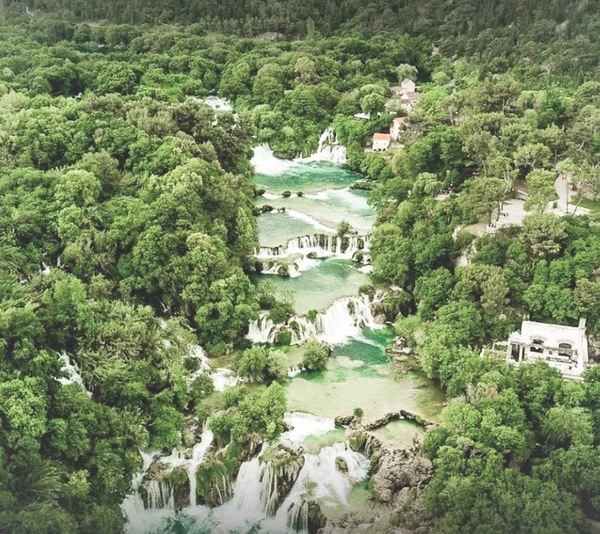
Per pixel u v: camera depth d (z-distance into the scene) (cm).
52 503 10850
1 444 11194
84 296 14800
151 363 14688
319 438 13700
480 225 18388
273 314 16800
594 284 15450
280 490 12738
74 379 13850
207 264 16688
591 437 12381
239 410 13700
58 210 17788
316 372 15750
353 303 17812
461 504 11494
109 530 11194
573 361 14725
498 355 15088
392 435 13800
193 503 12838
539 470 12081
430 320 16762
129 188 19525
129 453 12469
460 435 12875
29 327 12900
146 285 16650
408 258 18312
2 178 18912
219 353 16112
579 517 11206
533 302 15938
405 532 11900
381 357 16375
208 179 19362
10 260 16000
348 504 12494
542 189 18238
